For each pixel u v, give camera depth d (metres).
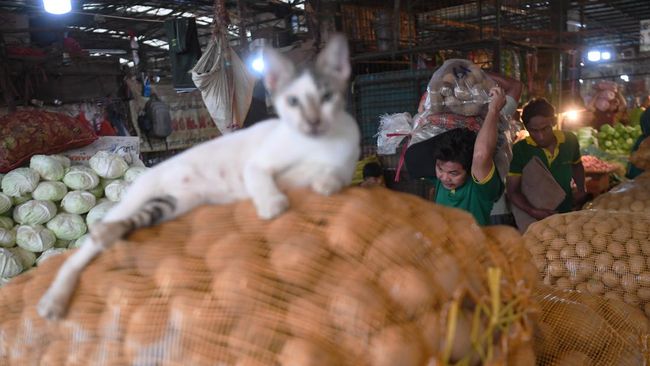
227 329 1.31
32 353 1.67
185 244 1.56
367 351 1.26
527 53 8.30
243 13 6.86
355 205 1.47
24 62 6.80
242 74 5.78
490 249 1.59
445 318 1.33
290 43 8.34
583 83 16.16
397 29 7.83
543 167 4.07
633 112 11.25
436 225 1.54
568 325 2.14
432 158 3.53
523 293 1.44
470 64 3.95
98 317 1.52
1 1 8.22
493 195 3.21
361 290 1.30
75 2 8.79
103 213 4.15
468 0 9.07
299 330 1.28
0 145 4.20
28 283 1.85
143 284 1.48
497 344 1.49
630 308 2.38
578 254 2.70
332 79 1.71
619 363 2.07
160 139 9.79
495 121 3.10
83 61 7.28
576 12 13.07
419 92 6.62
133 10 10.88
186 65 6.77
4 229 3.92
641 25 11.62
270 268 1.38
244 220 1.56
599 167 6.91
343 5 8.41
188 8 9.61
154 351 1.38
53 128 4.47
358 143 1.76
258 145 1.73
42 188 4.10
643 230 2.68
